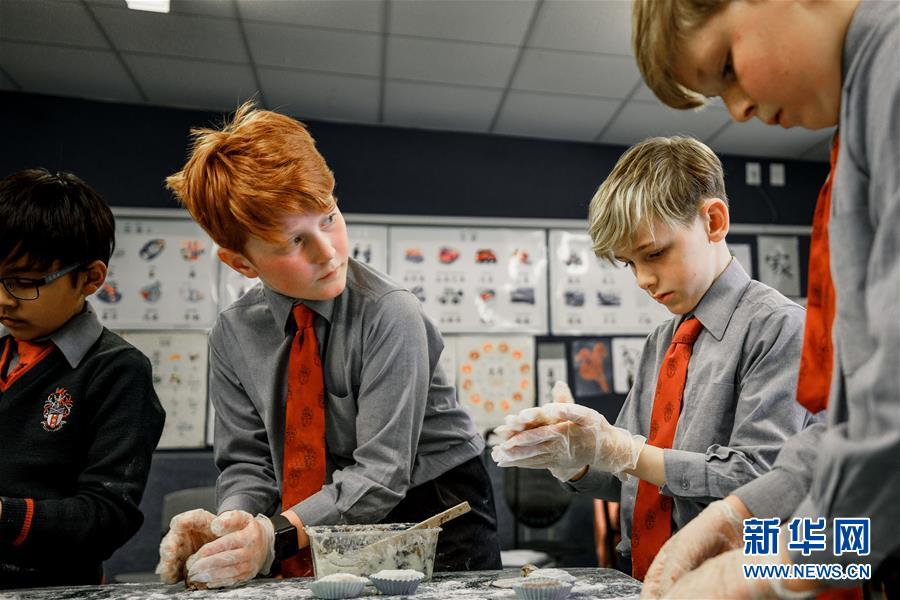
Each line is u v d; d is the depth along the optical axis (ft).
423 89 11.10
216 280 11.56
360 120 12.28
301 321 3.84
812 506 1.95
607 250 3.85
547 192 12.80
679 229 3.61
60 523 3.54
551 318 12.46
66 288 4.06
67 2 8.92
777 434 3.26
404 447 3.55
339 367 3.81
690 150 3.76
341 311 3.83
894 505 1.78
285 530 3.23
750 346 3.54
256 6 8.94
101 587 3.11
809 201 13.60
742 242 13.29
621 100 11.41
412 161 12.48
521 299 12.42
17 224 3.86
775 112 2.22
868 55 1.93
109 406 4.01
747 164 13.52
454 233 12.41
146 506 10.77
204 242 11.62
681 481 3.33
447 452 4.07
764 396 3.34
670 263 3.67
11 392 4.00
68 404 4.00
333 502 3.38
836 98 2.13
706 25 2.12
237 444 4.03
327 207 3.31
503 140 12.80
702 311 3.77
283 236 3.21
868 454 1.76
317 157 3.35
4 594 2.98
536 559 9.86
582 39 9.63
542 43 9.73
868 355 1.90
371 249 12.13
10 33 9.61
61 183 4.17
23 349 4.23
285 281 3.45
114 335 4.38
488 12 9.04
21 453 3.90
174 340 11.33
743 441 3.35
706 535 2.54
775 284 13.24
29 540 3.48
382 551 3.13
